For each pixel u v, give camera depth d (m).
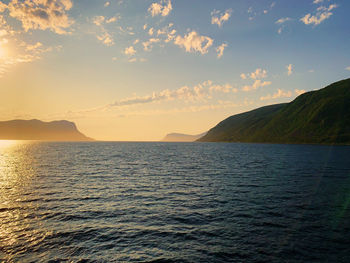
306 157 75.12
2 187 27.95
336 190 23.70
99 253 12.39
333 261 11.07
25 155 82.88
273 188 27.97
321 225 15.27
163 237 14.35
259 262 11.34
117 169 45.09
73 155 82.75
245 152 105.12
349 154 77.44
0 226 15.77
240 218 17.56
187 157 77.31
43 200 22.27
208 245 13.26
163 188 28.14
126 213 18.78
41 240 13.79
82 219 17.31
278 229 15.30
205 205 20.98
